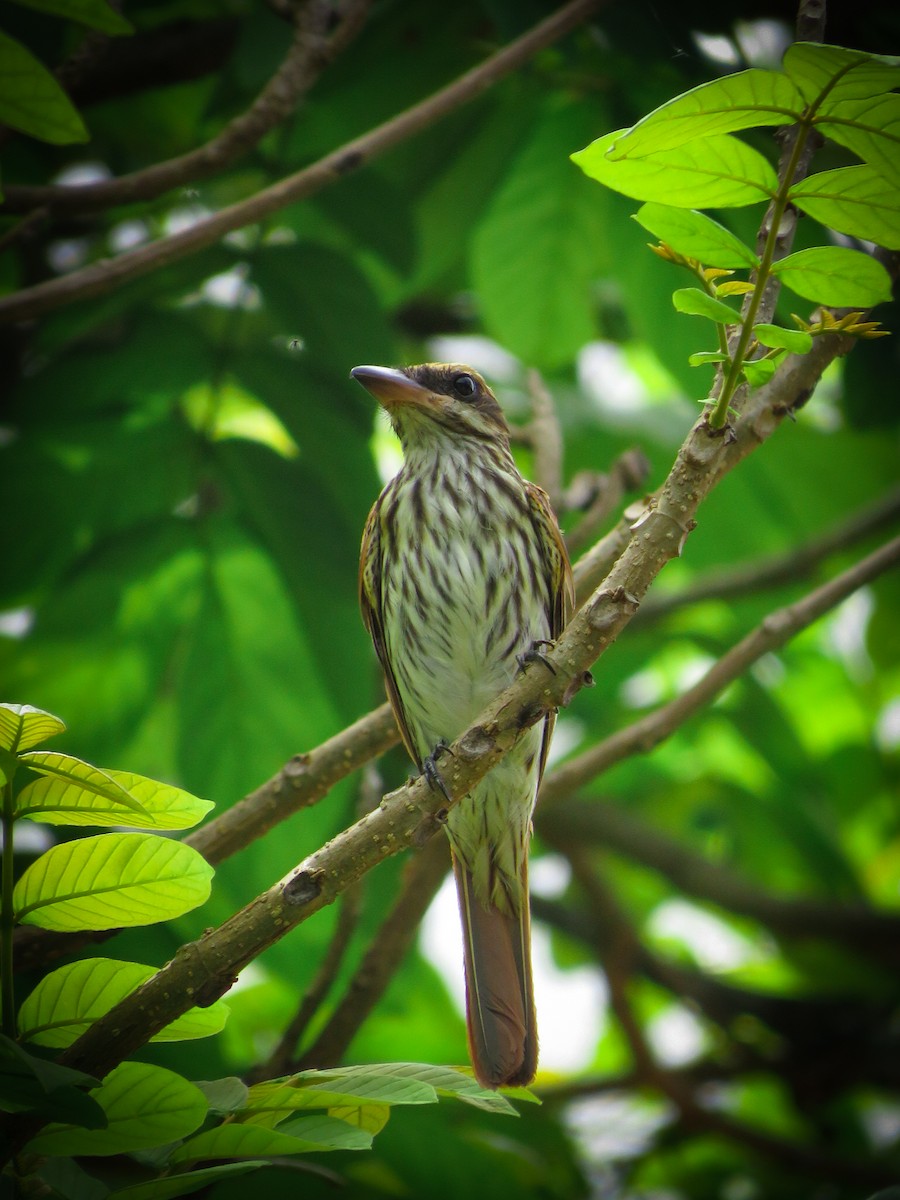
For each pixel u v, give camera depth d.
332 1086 4.44
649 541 4.77
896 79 3.83
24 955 5.84
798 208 4.38
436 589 8.49
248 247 8.55
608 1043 13.02
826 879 11.63
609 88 9.01
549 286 9.57
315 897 4.56
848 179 4.18
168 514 8.30
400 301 10.09
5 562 8.25
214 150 7.22
